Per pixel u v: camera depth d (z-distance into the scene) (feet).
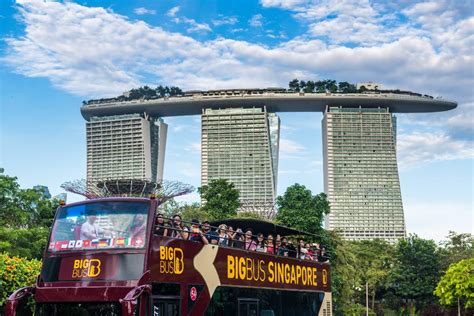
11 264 83.20
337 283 203.92
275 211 215.72
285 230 82.48
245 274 67.26
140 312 51.13
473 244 336.90
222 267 63.52
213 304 61.11
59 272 54.54
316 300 82.64
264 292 70.49
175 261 56.65
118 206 55.72
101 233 54.80
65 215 57.00
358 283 296.51
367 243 354.13
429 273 310.04
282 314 73.51
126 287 51.98
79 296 52.80
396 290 320.91
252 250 69.67
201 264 60.18
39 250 144.05
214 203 233.55
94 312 52.39
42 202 163.84
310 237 140.15
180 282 56.85
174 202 219.61
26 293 54.65
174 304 55.83
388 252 349.82
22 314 55.52
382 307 336.49
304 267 80.84
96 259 53.67
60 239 55.98
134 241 53.78
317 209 205.16
